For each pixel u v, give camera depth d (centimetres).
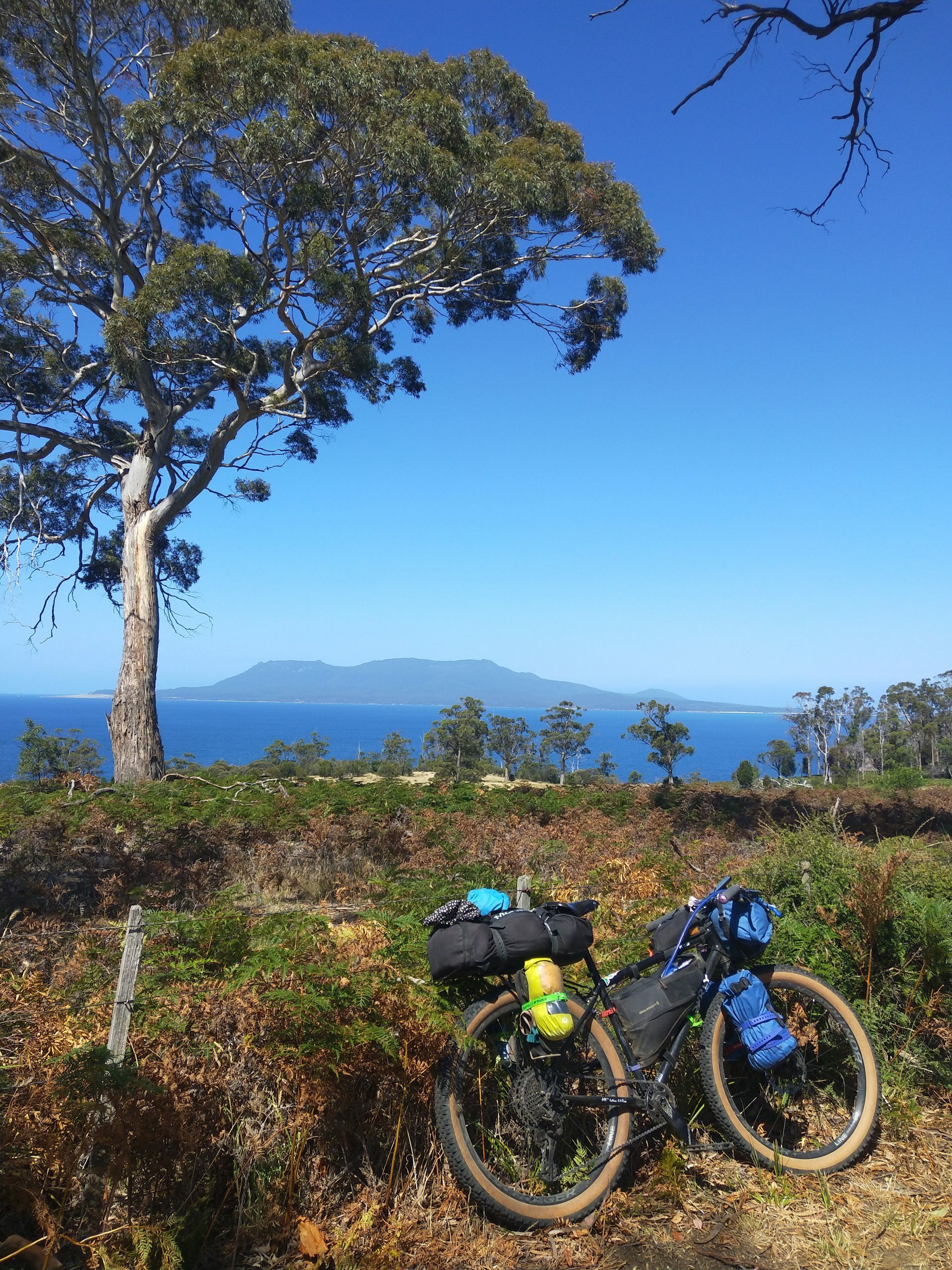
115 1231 287
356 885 884
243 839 1072
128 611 2420
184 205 2538
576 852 1033
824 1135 406
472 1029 351
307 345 2228
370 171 1969
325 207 1912
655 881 593
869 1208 356
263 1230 307
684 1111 401
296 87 1789
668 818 1569
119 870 835
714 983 396
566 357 2661
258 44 1830
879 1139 402
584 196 2178
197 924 390
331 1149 341
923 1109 430
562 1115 362
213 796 1698
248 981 349
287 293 2075
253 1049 335
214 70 1825
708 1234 339
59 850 877
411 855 1078
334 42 1908
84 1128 296
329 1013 336
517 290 2527
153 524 2448
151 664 2409
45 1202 288
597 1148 375
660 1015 386
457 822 1291
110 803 1338
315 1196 324
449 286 2495
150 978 356
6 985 416
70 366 2725
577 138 2312
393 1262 305
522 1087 362
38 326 2617
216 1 2077
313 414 2541
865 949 465
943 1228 344
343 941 398
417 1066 342
